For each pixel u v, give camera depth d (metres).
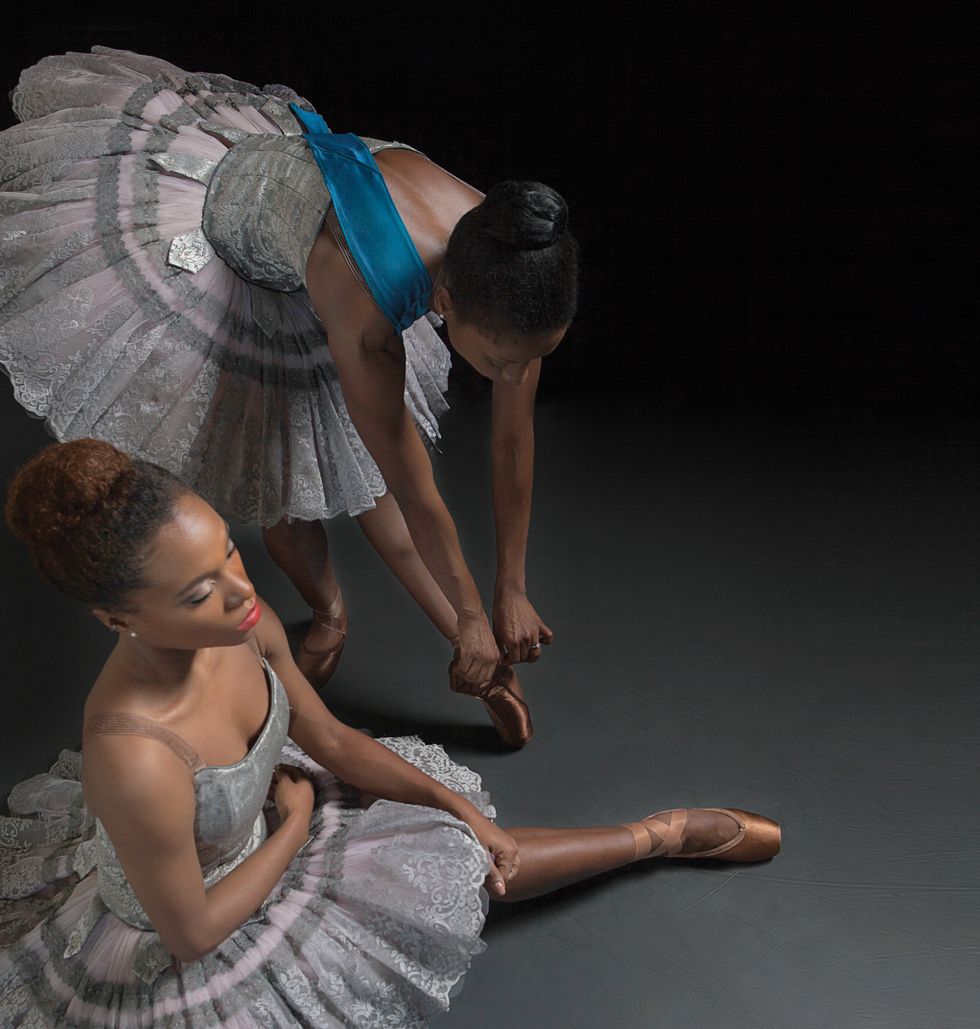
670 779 2.30
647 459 3.18
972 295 3.66
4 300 1.98
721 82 3.86
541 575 2.80
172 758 1.44
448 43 3.98
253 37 4.07
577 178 3.88
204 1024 1.58
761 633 2.63
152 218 1.98
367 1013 1.66
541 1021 1.89
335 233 1.73
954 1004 1.90
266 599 2.72
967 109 3.79
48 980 1.65
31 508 1.33
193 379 1.99
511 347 1.56
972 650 2.58
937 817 2.22
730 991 1.93
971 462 3.14
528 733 2.35
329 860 1.75
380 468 1.84
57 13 4.07
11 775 2.28
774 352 3.54
